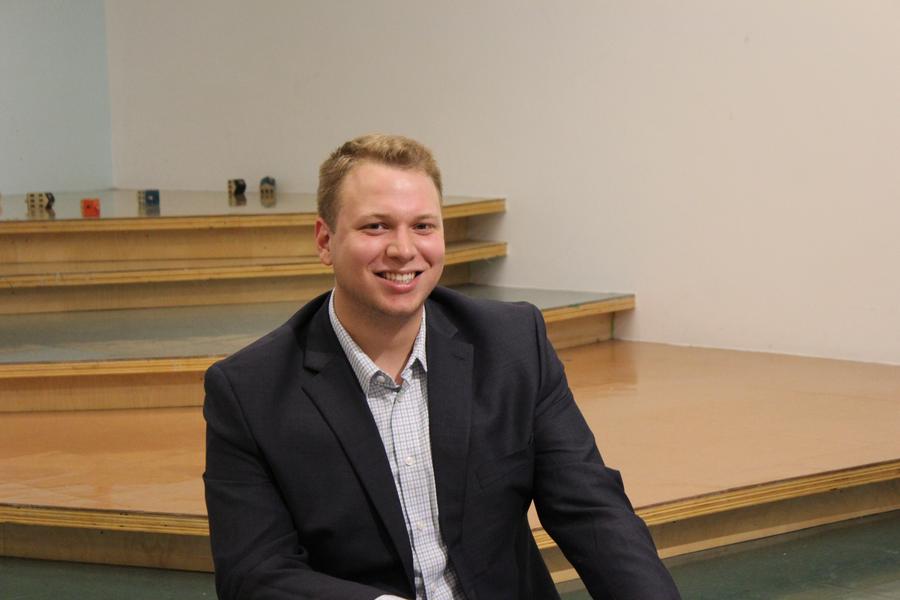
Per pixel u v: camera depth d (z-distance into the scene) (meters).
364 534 1.54
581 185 5.20
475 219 5.53
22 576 2.90
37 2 6.58
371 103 5.85
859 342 4.53
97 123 6.82
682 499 2.87
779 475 3.05
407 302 1.55
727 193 4.79
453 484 1.56
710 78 4.78
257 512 1.54
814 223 4.59
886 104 4.38
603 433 3.52
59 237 5.00
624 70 5.01
